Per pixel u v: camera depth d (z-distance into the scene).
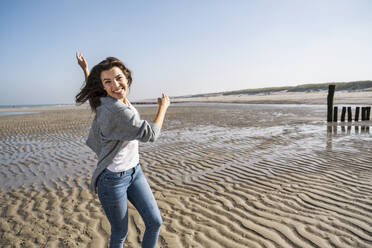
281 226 2.88
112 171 1.75
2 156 7.03
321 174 4.54
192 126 11.71
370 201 3.38
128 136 1.67
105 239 2.78
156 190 4.14
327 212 3.14
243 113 17.77
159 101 1.93
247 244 2.57
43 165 5.91
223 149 6.80
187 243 2.64
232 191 3.96
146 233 1.95
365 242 2.50
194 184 4.34
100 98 1.75
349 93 40.66
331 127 10.09
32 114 26.84
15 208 3.62
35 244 2.71
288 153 6.12
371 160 5.23
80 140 8.95
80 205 3.65
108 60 1.77
